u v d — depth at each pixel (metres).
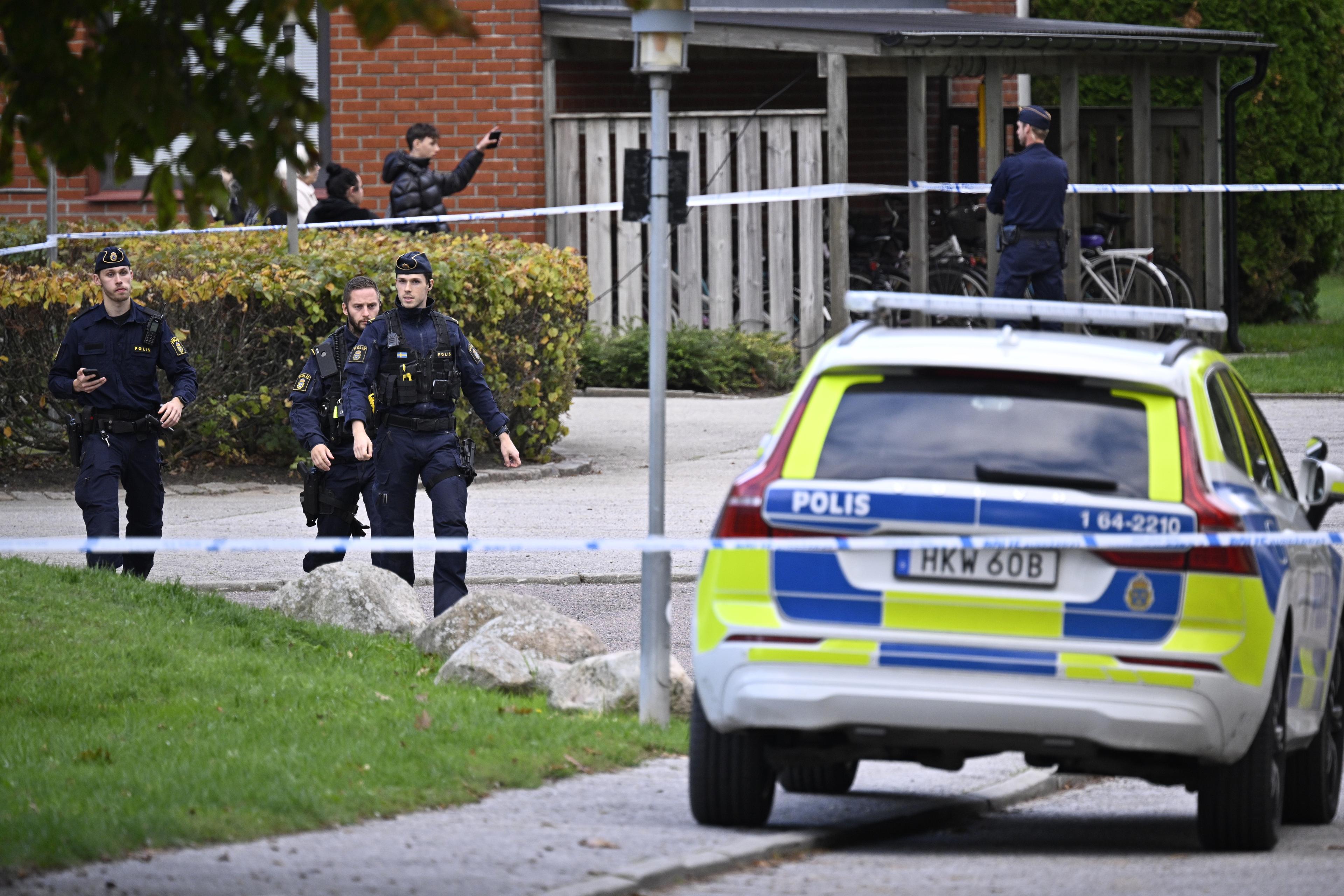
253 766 26.50
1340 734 28.97
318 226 61.12
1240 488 23.84
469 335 60.38
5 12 19.19
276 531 49.94
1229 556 22.36
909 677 22.41
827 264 85.25
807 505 22.84
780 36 78.00
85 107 19.42
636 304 83.81
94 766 26.52
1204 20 101.25
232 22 19.34
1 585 37.16
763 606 23.02
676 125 82.50
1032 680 22.20
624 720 31.58
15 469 60.00
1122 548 22.27
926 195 80.56
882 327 25.91
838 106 77.31
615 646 38.56
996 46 76.31
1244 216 105.12
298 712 30.70
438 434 39.25
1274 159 104.00
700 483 58.38
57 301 57.53
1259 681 22.53
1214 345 87.19
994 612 22.36
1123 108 92.69
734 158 82.62
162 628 35.78
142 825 22.58
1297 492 28.95
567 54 86.00
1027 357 23.75
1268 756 23.53
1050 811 28.72
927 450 23.12
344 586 38.28
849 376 24.02
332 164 73.38
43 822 22.34
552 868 21.84
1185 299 85.56
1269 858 23.98
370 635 37.72
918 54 75.50
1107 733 22.12
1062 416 23.31
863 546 22.58
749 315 82.62
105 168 20.05
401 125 84.50
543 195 84.75
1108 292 83.88
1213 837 24.20
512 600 36.12
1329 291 159.62
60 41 19.27
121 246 60.91
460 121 84.44
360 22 17.66
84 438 42.16
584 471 61.03
